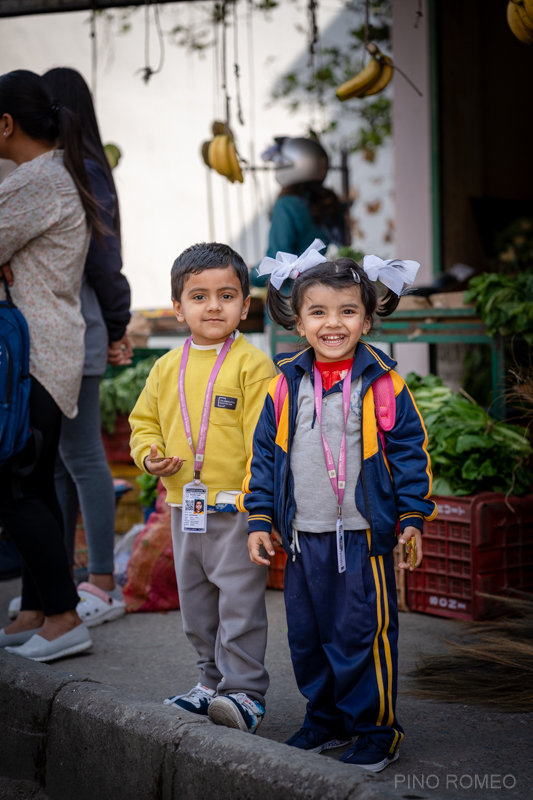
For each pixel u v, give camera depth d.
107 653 3.07
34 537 2.91
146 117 11.49
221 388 2.29
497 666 2.63
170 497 2.38
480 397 6.02
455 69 6.46
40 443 2.90
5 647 3.05
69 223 2.97
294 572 2.15
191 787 1.91
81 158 3.07
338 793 1.65
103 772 2.13
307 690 2.18
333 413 2.10
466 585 3.30
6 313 2.82
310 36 4.70
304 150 5.41
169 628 3.39
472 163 6.75
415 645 3.03
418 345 6.30
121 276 3.39
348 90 4.29
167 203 11.80
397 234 6.61
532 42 3.39
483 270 6.71
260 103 12.28
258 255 12.24
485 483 3.45
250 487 2.16
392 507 2.08
